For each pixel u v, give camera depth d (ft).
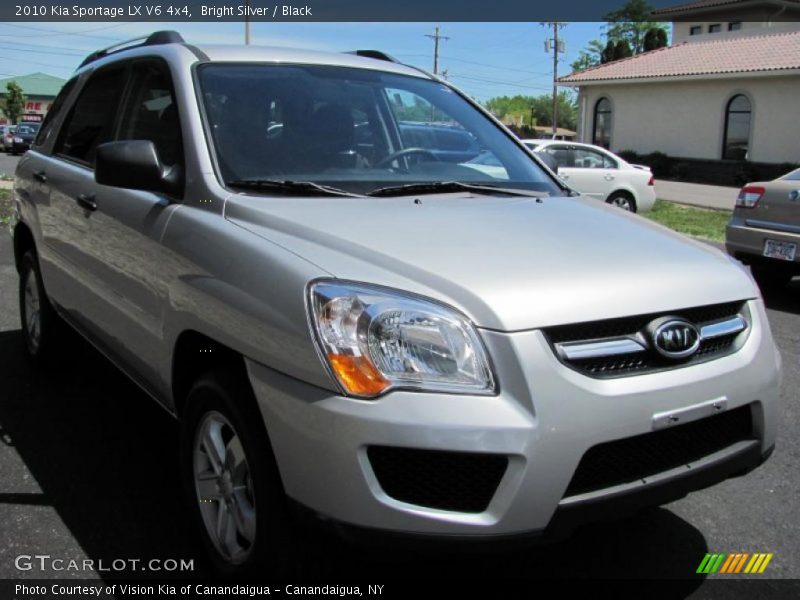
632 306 7.70
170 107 10.78
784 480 12.25
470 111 13.26
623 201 48.98
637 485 7.61
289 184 9.71
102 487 11.30
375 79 12.34
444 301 7.25
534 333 7.18
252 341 7.78
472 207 9.94
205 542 9.15
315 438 7.07
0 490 11.12
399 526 6.97
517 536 7.08
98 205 11.81
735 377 8.23
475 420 6.86
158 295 9.79
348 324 7.10
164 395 10.21
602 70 111.75
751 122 91.66
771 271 26.18
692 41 115.96
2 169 85.87
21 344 17.85
